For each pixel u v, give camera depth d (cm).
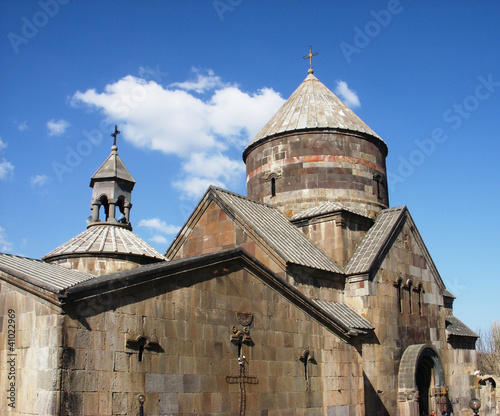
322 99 2939
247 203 2464
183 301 1434
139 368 1291
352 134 2784
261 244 2150
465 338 2811
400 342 2328
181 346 1402
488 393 2869
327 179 2675
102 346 1224
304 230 2475
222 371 1498
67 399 1135
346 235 2392
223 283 1561
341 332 1948
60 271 1579
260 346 1633
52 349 1148
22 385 1200
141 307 1328
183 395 1377
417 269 2566
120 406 1231
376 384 2142
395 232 2473
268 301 1697
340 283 2272
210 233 2330
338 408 1850
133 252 2123
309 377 1772
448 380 2622
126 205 2358
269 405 1611
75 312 1188
